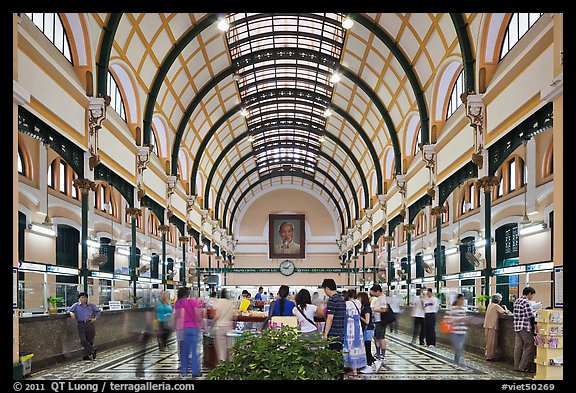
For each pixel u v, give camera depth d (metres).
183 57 23.09
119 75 19.25
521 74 12.59
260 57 27.08
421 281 23.95
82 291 14.68
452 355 13.88
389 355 13.94
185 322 9.88
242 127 39.19
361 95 29.58
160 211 25.09
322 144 45.12
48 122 12.47
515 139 13.36
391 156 30.59
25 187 16.00
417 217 27.91
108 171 17.58
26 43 11.18
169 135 25.72
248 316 12.27
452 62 18.52
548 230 15.09
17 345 9.10
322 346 4.89
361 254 43.72
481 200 19.25
